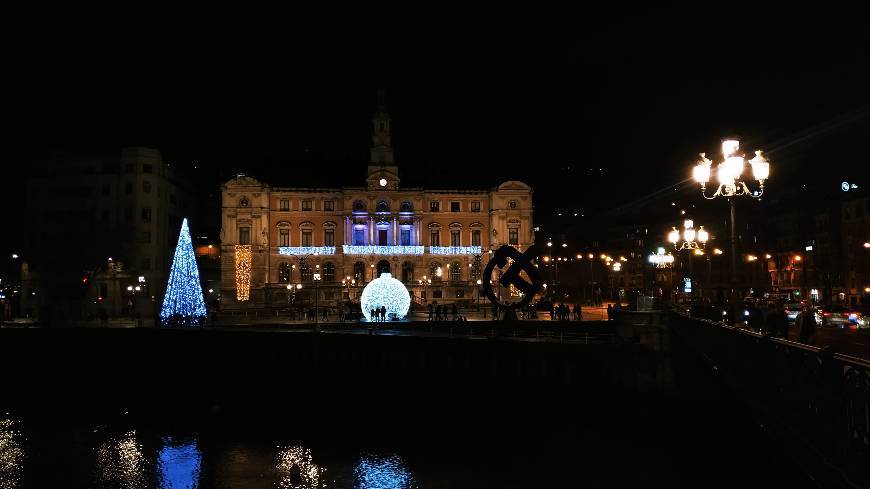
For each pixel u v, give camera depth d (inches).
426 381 1984.5
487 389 1860.2
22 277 4286.4
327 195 5004.9
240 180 4837.6
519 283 2383.1
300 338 2246.6
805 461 468.8
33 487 1273.4
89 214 4328.3
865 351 1210.0
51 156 4554.6
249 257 4773.6
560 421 1635.1
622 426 1546.5
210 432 1684.3
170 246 4790.8
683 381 1445.6
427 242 5064.0
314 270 4906.5
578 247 6274.6
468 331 2422.5
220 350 2363.4
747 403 663.1
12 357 2556.6
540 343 1779.0
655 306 1893.5
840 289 3937.0
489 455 1382.9
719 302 2503.7
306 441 1573.6
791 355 515.2
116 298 4293.8
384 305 3070.9
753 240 4707.2
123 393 2268.7
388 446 1503.4
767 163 900.0
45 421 1834.4
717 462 1005.8
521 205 5083.7
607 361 1662.2
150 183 4505.4
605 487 1128.8
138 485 1278.3
